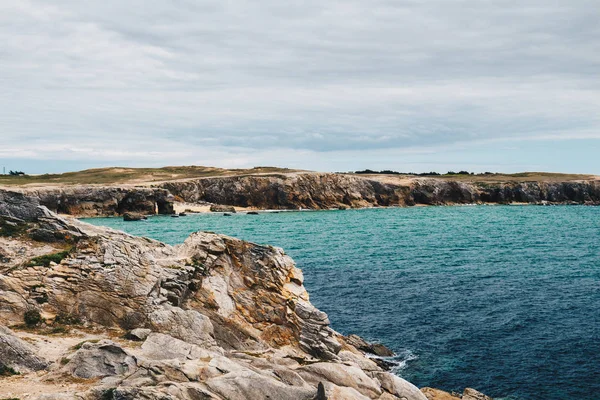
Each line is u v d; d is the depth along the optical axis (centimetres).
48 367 2219
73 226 3584
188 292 3325
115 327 2925
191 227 11712
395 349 4106
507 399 3275
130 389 1838
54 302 2938
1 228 3453
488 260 7769
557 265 7362
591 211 17238
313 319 3344
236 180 17550
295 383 2291
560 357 3897
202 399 1900
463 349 4088
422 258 7925
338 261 7650
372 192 19200
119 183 17512
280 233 10869
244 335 3195
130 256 3247
